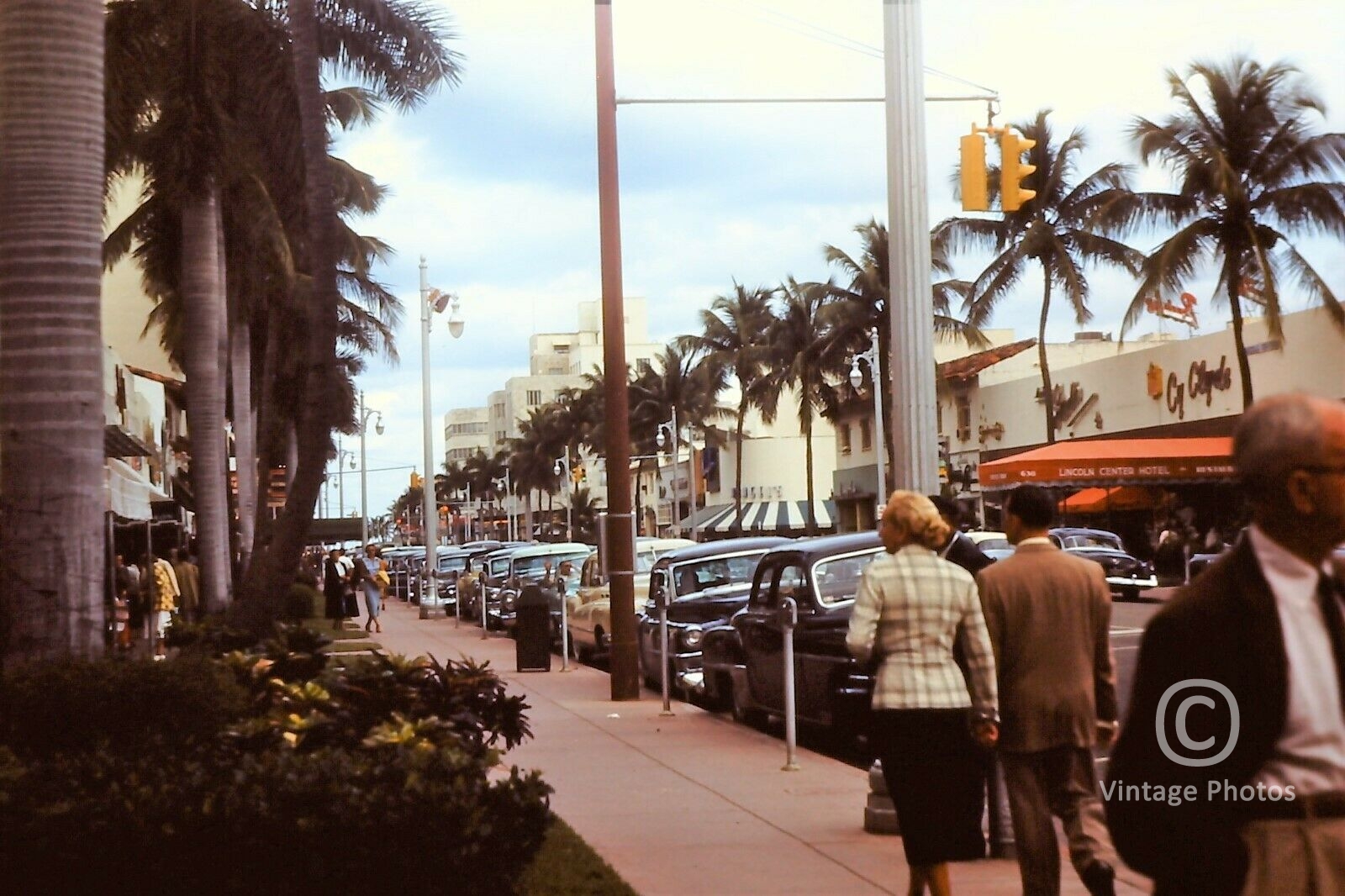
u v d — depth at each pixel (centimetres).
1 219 895
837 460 7731
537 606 2308
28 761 679
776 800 1077
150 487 3325
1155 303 5791
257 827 565
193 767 606
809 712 1302
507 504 19112
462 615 4088
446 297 5088
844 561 1338
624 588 1845
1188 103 4094
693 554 1969
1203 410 4384
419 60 2017
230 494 5847
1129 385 4778
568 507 13050
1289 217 3978
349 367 5547
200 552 2461
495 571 3891
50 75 900
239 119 2356
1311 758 318
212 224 2481
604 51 1856
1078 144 5125
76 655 857
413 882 571
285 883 564
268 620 1457
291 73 2136
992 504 5284
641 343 19262
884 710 681
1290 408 326
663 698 1717
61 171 895
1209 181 3981
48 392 879
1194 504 4384
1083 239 5016
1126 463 3919
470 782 617
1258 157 4031
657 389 9050
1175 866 323
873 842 908
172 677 793
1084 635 677
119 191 4338
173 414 5656
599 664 2506
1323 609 322
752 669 1431
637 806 1070
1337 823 316
